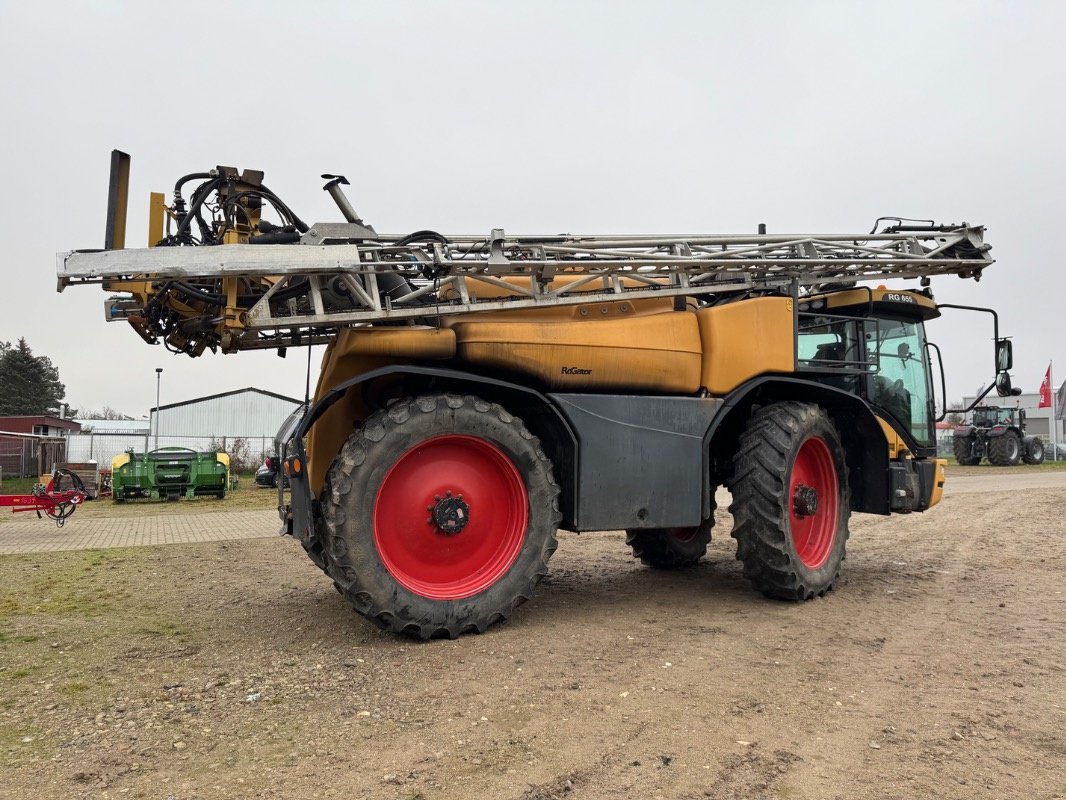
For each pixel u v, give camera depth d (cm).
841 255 605
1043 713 314
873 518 1108
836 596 552
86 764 263
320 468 482
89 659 396
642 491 483
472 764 262
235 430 3616
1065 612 502
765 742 283
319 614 499
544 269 482
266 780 250
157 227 489
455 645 413
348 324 454
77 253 393
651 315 516
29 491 2005
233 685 348
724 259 542
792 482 549
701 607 512
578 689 339
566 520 474
